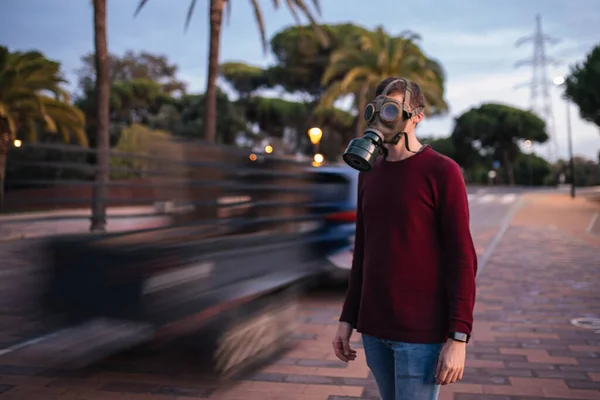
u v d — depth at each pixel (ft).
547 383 13.80
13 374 13.94
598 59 111.96
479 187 198.08
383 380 7.01
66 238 13.43
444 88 147.84
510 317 20.68
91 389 13.05
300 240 17.46
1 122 74.79
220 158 14.92
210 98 58.13
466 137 236.43
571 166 132.67
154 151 15.92
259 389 13.21
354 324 7.38
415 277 6.47
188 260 12.42
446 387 13.52
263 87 183.11
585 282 28.02
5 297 21.26
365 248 6.89
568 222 71.67
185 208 14.75
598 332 18.56
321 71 172.24
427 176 6.43
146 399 12.54
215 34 57.52
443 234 6.44
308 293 23.54
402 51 114.21
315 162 21.79
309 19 60.54
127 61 192.34
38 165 15.56
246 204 15.24
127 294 12.76
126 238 12.99
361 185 7.07
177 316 12.43
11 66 74.74
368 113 6.55
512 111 232.94
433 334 6.43
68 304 13.29
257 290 14.14
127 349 14.60
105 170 15.97
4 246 20.77
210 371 13.41
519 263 34.94
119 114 161.17
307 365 14.92
